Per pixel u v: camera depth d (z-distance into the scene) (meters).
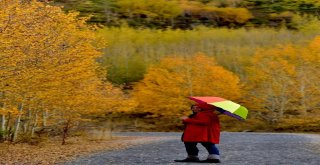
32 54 18.92
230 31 82.44
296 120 48.31
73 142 29.94
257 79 51.81
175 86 50.75
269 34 78.94
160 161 17.31
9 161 19.09
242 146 24.78
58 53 21.47
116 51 71.25
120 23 91.56
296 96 50.91
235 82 51.09
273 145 25.34
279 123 48.78
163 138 35.47
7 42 16.62
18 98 19.83
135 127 50.22
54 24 20.86
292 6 102.75
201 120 15.51
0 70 17.52
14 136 26.95
